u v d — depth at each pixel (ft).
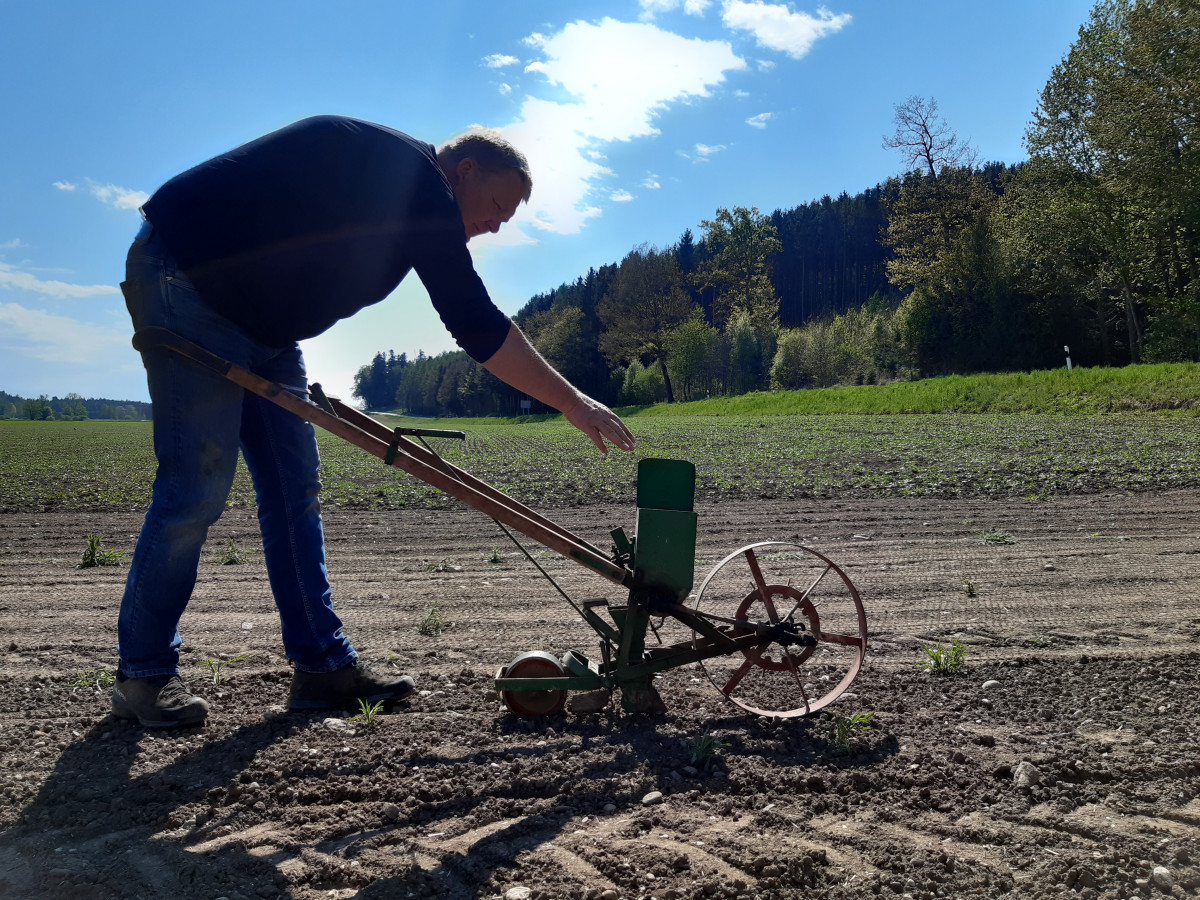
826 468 40.11
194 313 8.80
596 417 8.92
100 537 25.41
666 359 244.22
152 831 7.07
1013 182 142.20
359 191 8.62
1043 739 8.95
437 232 8.71
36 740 9.02
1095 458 38.17
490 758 8.57
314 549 10.34
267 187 8.47
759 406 128.26
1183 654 11.78
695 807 7.48
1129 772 8.04
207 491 9.22
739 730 9.43
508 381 8.96
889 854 6.58
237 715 9.93
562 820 7.20
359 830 7.09
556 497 33.42
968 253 147.74
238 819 7.25
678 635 13.96
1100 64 116.26
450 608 15.74
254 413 10.07
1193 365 73.00
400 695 10.47
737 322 240.32
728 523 26.21
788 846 6.68
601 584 17.94
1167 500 28.43
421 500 33.37
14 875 6.35
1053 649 12.41
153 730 9.34
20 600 16.42
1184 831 6.88
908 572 18.29
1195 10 100.17
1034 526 24.02
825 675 11.50
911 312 158.71
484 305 8.83
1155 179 105.40
